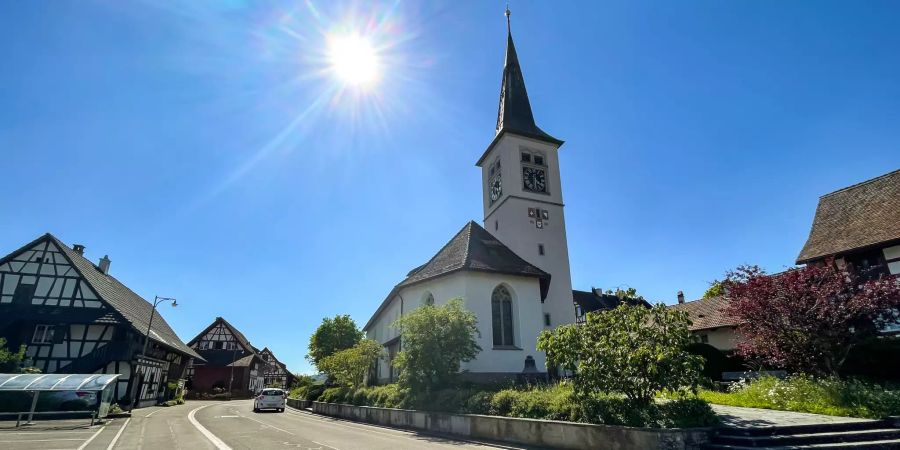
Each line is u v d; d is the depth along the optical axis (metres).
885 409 12.41
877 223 22.75
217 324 62.66
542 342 13.83
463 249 26.22
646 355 11.71
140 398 32.28
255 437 15.19
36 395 20.00
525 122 38.72
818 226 26.33
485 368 22.59
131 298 41.06
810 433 10.99
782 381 16.25
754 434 10.62
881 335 17.58
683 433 10.24
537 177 36.09
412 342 19.78
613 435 11.06
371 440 14.52
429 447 12.87
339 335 53.31
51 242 30.41
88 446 13.18
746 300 17.62
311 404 34.12
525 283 25.17
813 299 16.59
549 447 12.61
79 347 28.91
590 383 12.45
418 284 26.59
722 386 20.81
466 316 20.00
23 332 28.44
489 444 13.78
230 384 59.19
